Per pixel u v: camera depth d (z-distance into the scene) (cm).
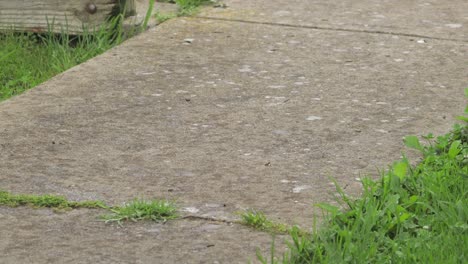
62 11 945
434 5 1048
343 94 771
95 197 590
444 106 745
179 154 655
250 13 1008
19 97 765
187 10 1010
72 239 538
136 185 607
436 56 870
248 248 527
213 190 599
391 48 892
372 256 507
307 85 793
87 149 663
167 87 789
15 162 641
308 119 718
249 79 809
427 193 577
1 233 545
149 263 511
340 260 499
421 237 527
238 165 636
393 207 550
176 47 895
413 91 778
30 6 950
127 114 729
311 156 650
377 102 753
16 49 921
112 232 547
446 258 503
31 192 596
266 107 743
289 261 509
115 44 935
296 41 912
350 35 932
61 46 927
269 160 645
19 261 512
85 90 780
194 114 729
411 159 641
